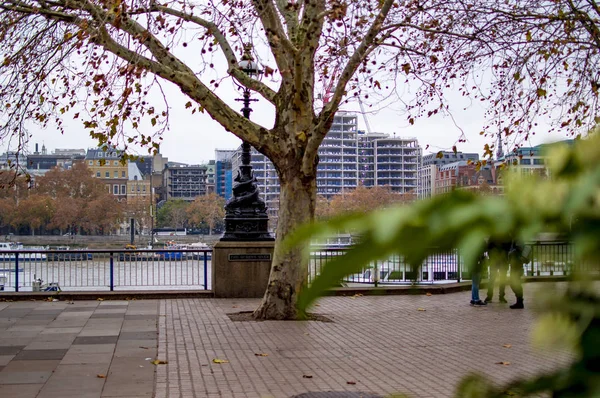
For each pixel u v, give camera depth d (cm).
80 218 11575
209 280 2158
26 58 1666
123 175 17625
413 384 906
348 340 1284
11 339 1290
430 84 1905
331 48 1756
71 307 1800
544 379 83
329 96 1638
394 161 18612
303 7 1605
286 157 1526
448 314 1653
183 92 1475
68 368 1023
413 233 72
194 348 1197
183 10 1538
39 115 1750
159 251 2073
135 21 1477
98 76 1455
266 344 1238
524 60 1958
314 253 76
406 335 1345
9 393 863
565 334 79
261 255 2008
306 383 919
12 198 11294
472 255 71
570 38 1786
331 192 18112
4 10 1562
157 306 1817
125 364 1054
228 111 1503
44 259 2022
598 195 70
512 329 1404
